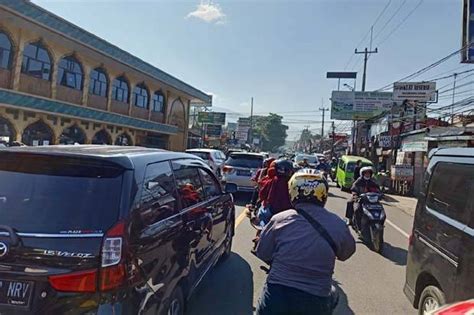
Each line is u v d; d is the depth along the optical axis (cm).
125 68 2872
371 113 4216
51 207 279
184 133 4278
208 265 493
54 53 2247
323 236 264
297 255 261
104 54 2494
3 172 300
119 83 2980
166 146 3881
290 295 258
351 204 959
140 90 3300
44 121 2250
